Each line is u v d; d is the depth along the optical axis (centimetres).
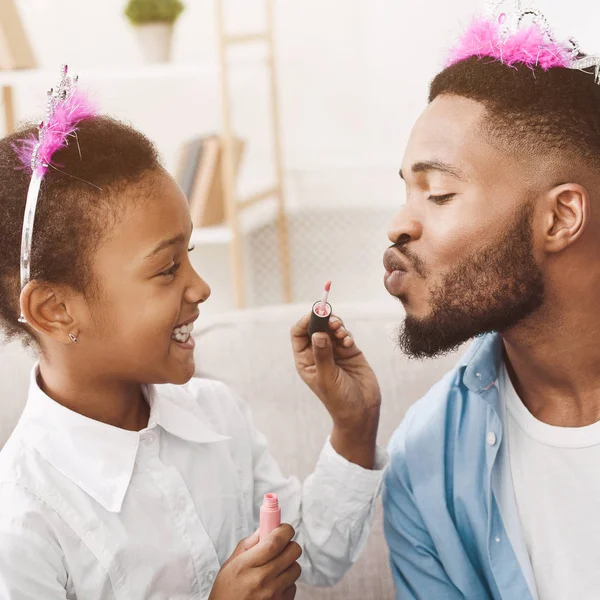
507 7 99
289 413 128
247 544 95
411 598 103
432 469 101
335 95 321
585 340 88
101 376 95
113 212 89
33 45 312
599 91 87
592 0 290
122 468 96
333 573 111
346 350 107
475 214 85
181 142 321
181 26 314
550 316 87
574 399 92
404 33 314
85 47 313
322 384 104
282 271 327
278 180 317
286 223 328
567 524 91
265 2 310
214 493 105
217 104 319
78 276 90
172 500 98
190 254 326
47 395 97
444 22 311
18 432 96
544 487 92
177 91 319
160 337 92
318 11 315
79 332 92
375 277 329
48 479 93
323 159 326
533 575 92
